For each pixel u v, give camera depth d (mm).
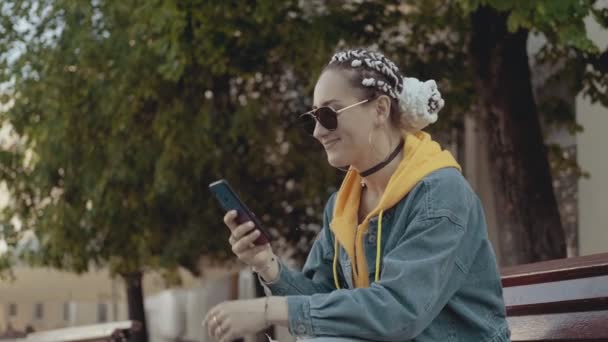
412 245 2529
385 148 2744
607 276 2988
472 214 2633
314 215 11625
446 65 9430
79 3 10133
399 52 9617
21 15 10453
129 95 10344
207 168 11078
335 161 2756
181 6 8648
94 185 11086
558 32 6629
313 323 2475
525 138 7707
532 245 7660
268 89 11219
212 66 9234
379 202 2719
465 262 2588
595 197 9438
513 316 3342
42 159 11344
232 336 2502
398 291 2467
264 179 11406
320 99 2758
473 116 9695
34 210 12016
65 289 14656
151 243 11469
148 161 10938
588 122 9523
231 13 8828
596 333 2996
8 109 10977
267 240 2814
